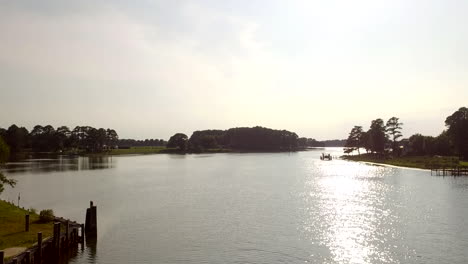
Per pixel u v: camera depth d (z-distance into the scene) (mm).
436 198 73875
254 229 50688
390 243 43938
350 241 44906
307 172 136375
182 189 90000
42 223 46844
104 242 44656
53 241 37750
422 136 194500
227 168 155875
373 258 39000
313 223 54000
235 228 51250
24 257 33062
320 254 40344
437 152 180625
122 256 39781
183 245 43562
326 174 127875
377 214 59656
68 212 61406
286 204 69375
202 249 42094
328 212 61719
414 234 47531
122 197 77062
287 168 156500
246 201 72812
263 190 88500
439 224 52375
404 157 190750
